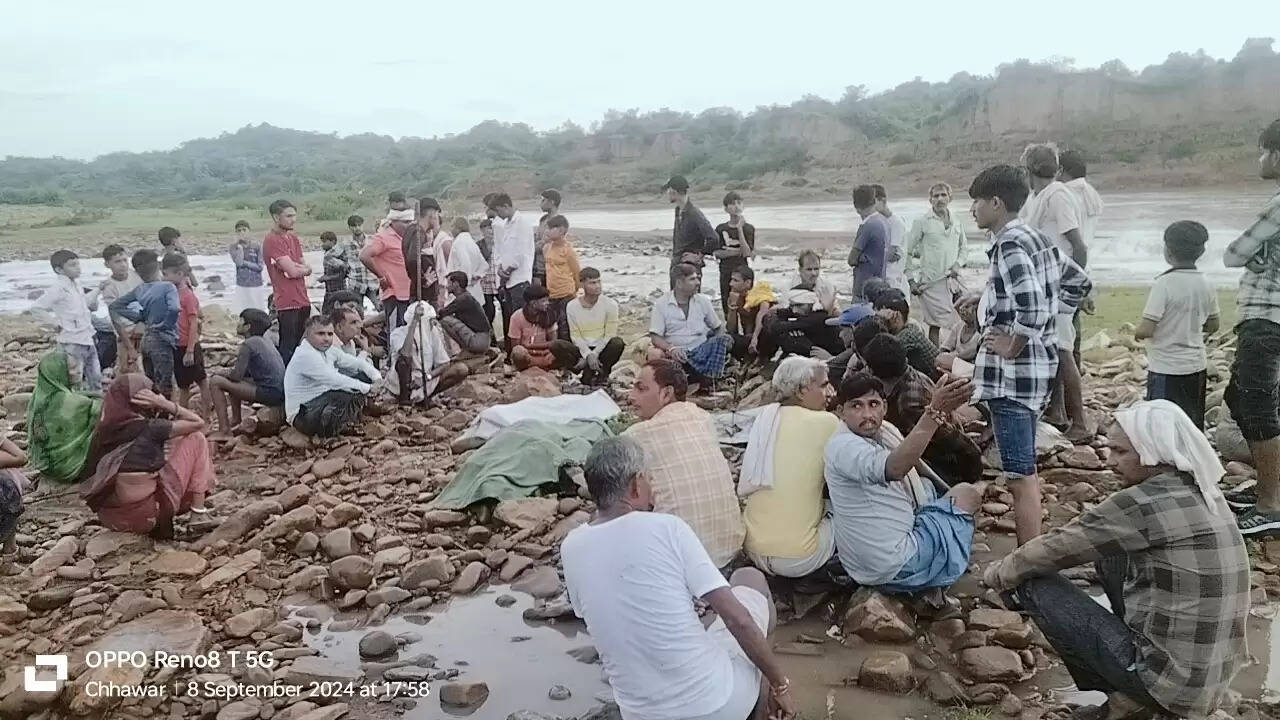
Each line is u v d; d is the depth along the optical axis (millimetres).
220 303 21000
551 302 11289
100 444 6383
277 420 8672
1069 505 6301
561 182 74125
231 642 5176
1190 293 6324
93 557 6117
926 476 5535
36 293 25250
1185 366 6410
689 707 3469
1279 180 5668
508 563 5988
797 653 4852
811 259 9875
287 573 6000
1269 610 4965
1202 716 3723
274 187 98000
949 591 5418
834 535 5191
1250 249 5512
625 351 11719
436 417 9133
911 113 68062
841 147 62750
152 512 6270
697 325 9680
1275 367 5547
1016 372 5125
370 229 45344
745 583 4164
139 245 42688
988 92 56000
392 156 110312
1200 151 40281
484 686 4570
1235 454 6711
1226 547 3650
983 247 22500
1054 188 7074
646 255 29812
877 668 4496
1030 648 4785
